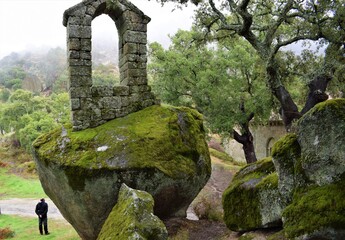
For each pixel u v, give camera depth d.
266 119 21.03
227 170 25.55
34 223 16.12
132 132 7.79
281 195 5.70
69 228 14.73
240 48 20.38
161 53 21.56
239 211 6.78
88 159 7.02
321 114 5.14
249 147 21.72
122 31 9.00
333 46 12.97
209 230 8.20
